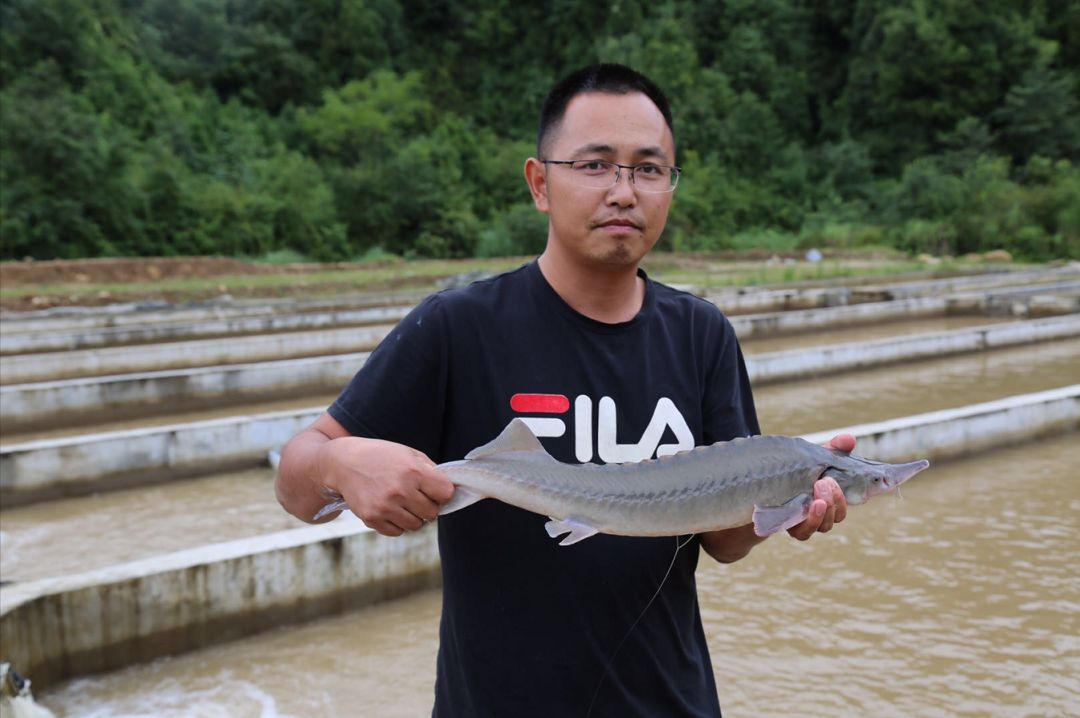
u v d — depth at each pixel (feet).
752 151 242.78
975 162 216.74
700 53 285.23
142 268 112.57
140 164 156.97
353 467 6.25
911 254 174.40
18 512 31.73
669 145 7.27
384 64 268.62
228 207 159.12
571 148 7.06
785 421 42.52
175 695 18.84
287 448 7.03
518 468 6.59
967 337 59.93
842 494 6.64
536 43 287.69
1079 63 255.91
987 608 21.98
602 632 6.94
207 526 30.14
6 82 181.98
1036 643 20.21
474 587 7.06
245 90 238.27
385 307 83.82
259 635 21.43
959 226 179.93
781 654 19.97
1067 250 169.27
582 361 7.23
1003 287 105.60
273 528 29.94
